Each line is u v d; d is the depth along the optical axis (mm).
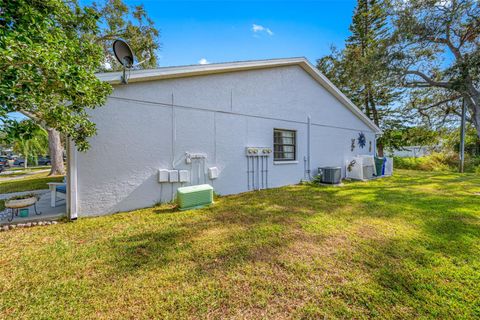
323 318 1628
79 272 2248
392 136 17578
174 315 1665
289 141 7852
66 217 3982
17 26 2582
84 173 4082
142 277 2152
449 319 1604
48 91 2615
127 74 4359
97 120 4199
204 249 2732
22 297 1867
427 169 13859
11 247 2814
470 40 8266
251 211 4398
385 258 2473
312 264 2355
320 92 8781
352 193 6121
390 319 1610
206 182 5633
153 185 4871
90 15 3789
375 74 10023
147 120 4766
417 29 8258
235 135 6230
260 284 2020
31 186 7875
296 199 5406
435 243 2842
